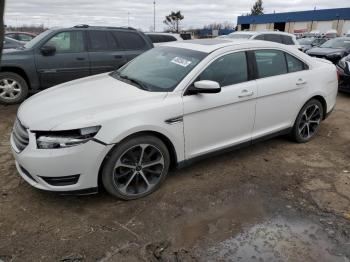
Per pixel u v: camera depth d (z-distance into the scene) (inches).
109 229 129.1
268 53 186.4
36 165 129.5
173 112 147.5
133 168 144.8
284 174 174.6
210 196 152.5
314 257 117.3
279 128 196.5
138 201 147.5
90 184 135.3
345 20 2020.2
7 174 167.2
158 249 119.6
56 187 132.5
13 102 293.3
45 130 129.0
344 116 282.8
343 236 128.1
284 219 137.5
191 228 131.0
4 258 113.4
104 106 139.2
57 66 301.4
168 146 154.9
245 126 177.9
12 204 143.1
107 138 132.0
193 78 156.4
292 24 2293.3
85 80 183.8
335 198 153.3
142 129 139.2
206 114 159.2
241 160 189.5
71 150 127.9
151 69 174.4
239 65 173.2
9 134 223.1
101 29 325.4
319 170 180.1
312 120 218.5
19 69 289.7
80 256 115.3
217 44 176.6
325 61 228.2
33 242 121.2
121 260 114.2
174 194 153.3
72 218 135.1
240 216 138.9
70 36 309.1
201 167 179.6
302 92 200.5
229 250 119.6
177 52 178.1
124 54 333.1
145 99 145.8
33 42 305.0
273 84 183.9
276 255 117.7
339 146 214.2
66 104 144.0
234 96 166.9
